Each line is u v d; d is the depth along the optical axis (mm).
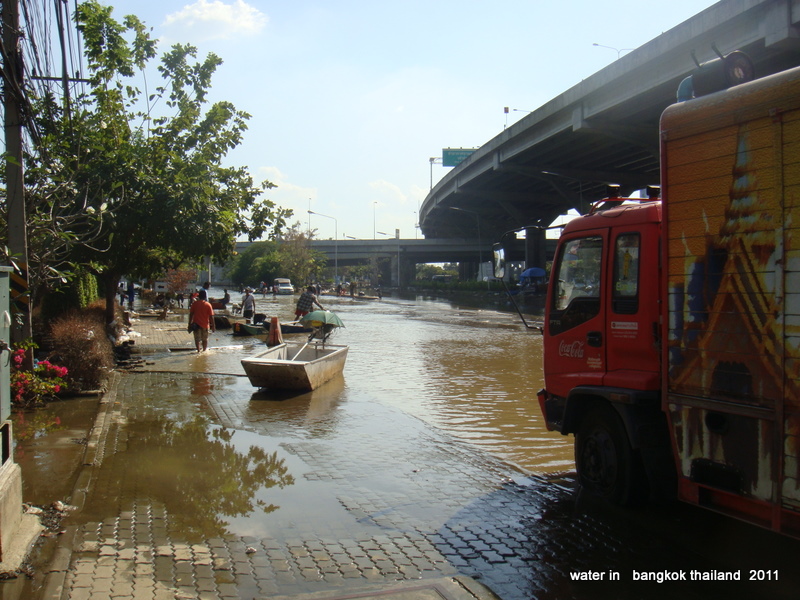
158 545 4906
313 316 13953
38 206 11117
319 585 4312
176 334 23141
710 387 4664
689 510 5898
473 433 8867
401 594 4191
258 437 8461
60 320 12891
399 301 58344
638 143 34688
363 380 13438
